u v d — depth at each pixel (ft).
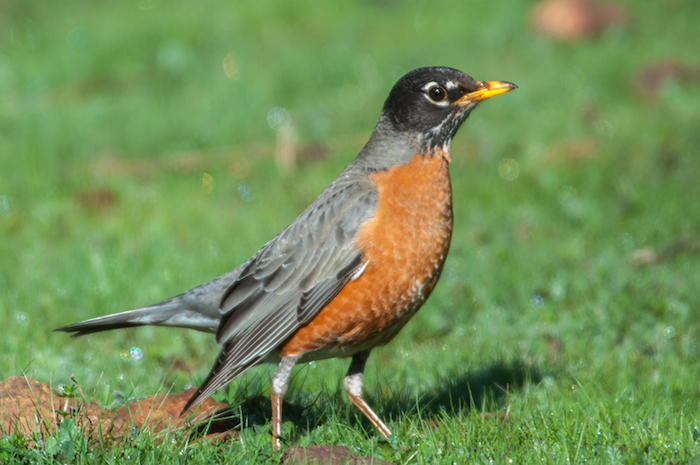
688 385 26.73
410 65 75.20
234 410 24.59
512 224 44.78
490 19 89.66
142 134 60.13
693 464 20.03
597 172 50.34
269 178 54.54
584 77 70.54
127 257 40.75
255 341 23.53
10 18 92.94
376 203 23.25
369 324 23.34
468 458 21.27
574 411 23.81
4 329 32.68
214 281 25.82
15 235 44.96
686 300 34.22
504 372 28.50
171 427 22.52
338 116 64.08
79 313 34.96
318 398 26.20
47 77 75.82
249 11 93.56
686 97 63.36
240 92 69.87
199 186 53.57
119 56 79.82
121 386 28.30
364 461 20.03
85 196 50.34
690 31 83.76
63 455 20.01
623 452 21.33
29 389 22.63
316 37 87.25
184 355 32.12
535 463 20.86
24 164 54.19
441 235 23.65
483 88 24.85
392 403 26.45
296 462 20.02
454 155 56.39
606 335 31.91
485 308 35.50
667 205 45.09
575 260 39.32
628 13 86.89
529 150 55.57
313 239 23.40
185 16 91.45
